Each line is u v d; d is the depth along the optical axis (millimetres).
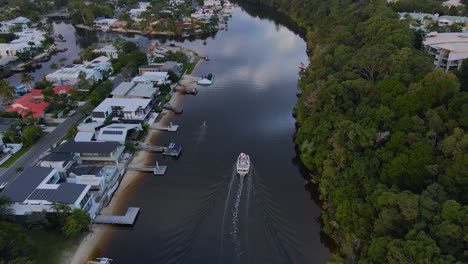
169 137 117375
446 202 56938
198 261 69875
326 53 142250
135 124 117500
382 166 75062
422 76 93250
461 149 65688
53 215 76562
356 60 114000
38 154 103938
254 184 92938
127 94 133875
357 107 92312
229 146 112438
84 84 146000
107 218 81438
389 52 111812
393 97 87188
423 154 69000
